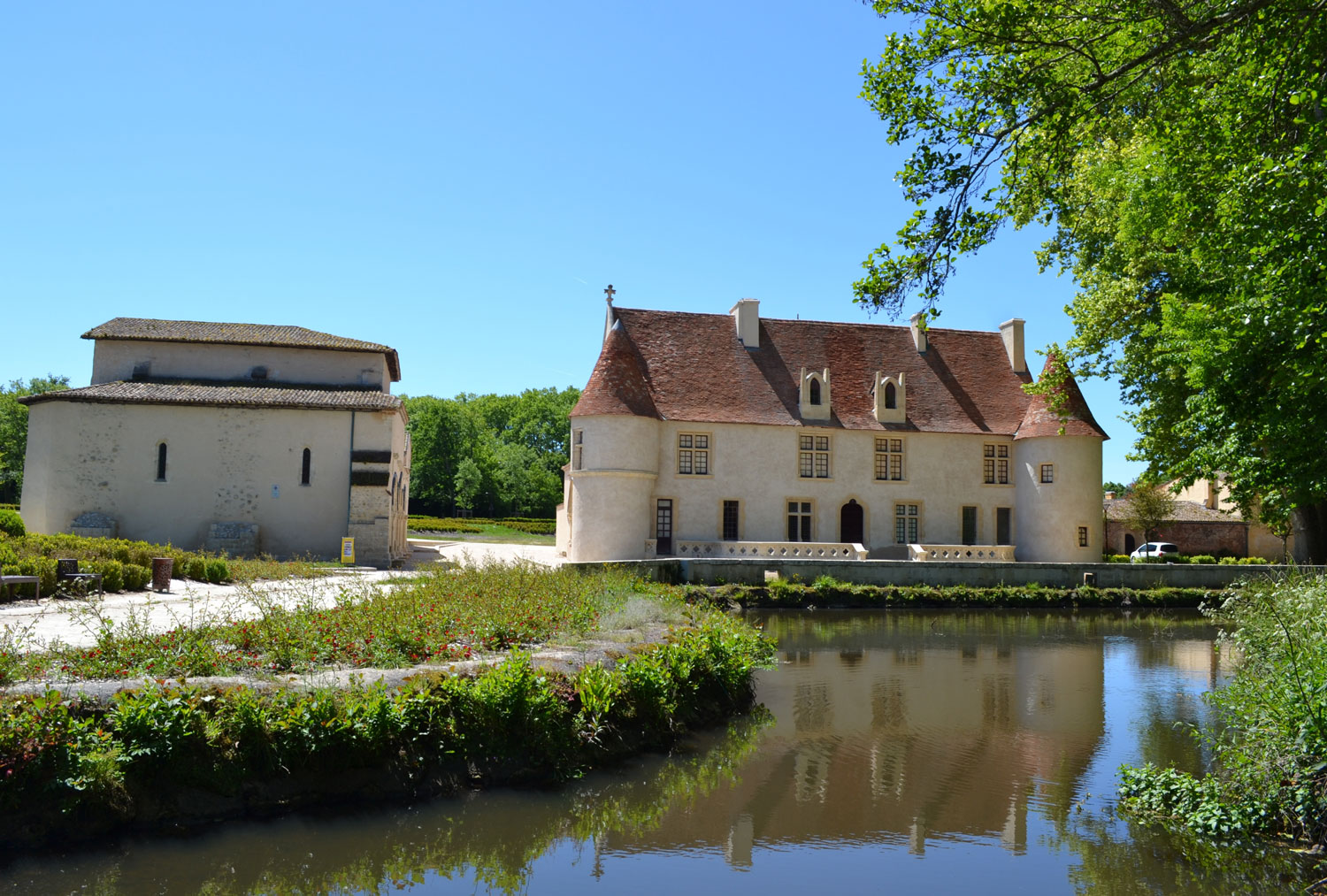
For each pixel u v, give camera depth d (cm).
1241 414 1620
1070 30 1122
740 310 4353
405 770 934
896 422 4247
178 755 829
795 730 1329
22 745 757
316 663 1043
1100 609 3356
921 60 1111
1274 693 929
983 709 1488
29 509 3856
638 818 945
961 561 3612
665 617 1747
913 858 845
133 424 3797
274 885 765
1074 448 4162
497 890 766
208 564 2539
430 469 9531
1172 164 1432
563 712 1068
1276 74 1128
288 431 3856
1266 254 1204
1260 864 821
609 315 4284
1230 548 6266
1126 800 998
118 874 749
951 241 1110
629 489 3825
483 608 1434
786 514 4094
